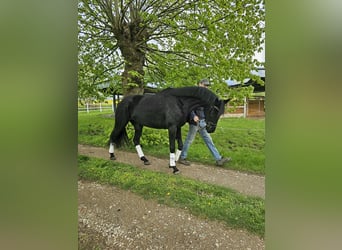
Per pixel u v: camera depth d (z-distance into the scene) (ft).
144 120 7.43
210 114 6.72
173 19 8.58
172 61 8.62
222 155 6.40
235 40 7.64
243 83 7.16
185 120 7.14
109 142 7.54
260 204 5.62
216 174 6.38
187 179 6.62
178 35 8.41
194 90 7.06
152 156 7.45
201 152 6.81
